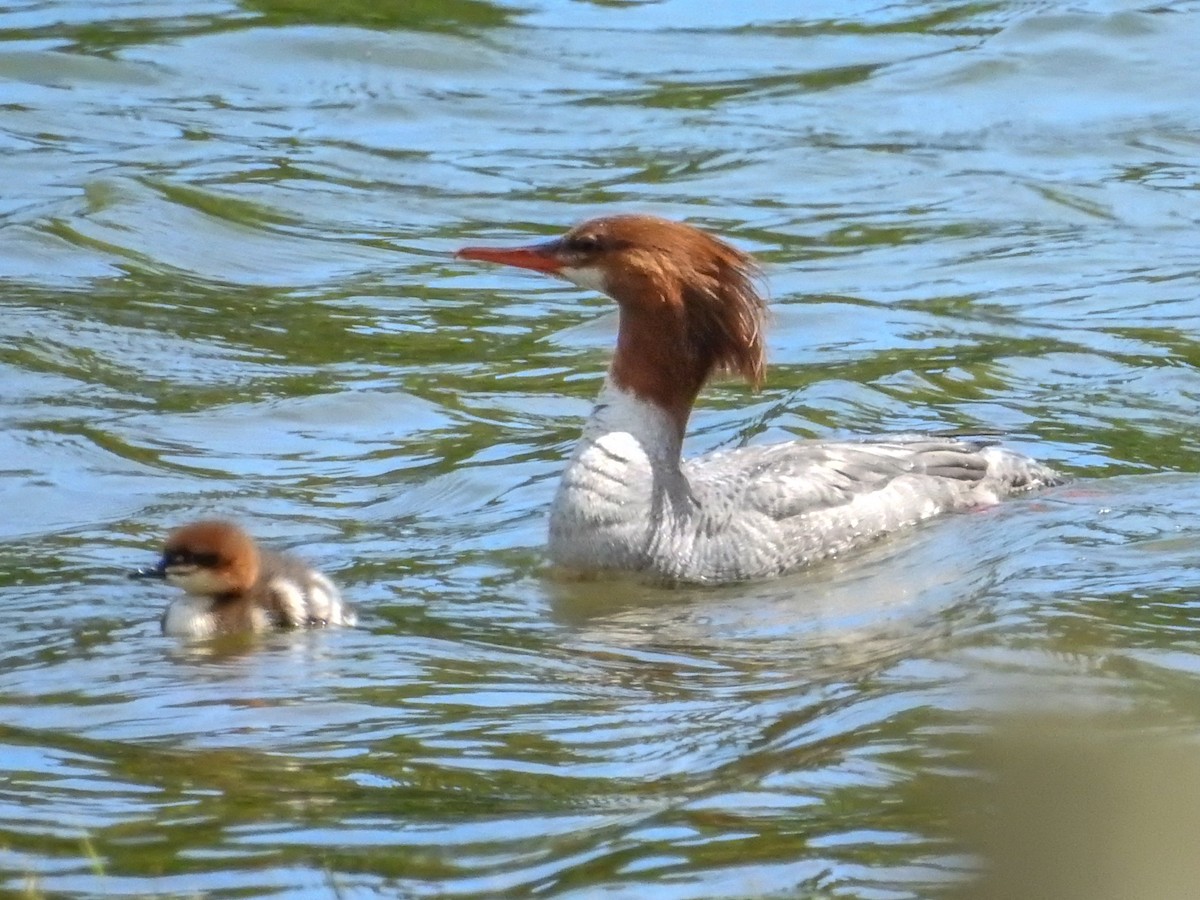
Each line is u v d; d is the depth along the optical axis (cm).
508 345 1802
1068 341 1802
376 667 1113
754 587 1309
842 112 2458
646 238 1330
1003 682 1014
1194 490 1452
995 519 1393
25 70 2461
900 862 831
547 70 2555
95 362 1711
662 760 965
